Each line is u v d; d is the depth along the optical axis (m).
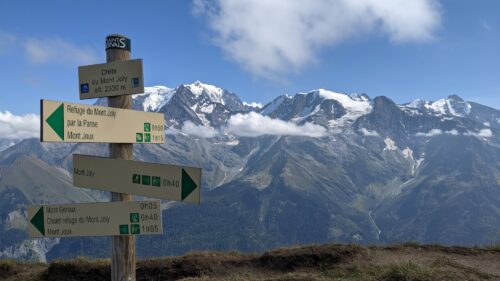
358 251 5.95
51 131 2.16
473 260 5.83
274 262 5.86
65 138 2.21
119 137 2.44
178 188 2.34
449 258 5.74
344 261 5.71
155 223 2.39
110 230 2.41
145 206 2.39
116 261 2.45
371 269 5.30
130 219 2.40
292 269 5.70
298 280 4.69
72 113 2.24
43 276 5.71
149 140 2.59
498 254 6.12
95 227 2.42
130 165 2.42
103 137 2.37
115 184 2.44
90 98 2.56
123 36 2.54
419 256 5.92
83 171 2.51
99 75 2.54
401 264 4.79
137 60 2.46
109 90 2.52
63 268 5.71
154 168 2.38
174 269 5.73
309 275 5.02
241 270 5.82
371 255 5.98
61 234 2.44
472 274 4.89
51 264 5.85
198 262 5.81
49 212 2.46
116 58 2.52
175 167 2.35
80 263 5.78
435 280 4.43
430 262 5.45
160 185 2.37
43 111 2.14
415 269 4.62
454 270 4.90
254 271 5.79
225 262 5.92
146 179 2.40
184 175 2.33
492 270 5.29
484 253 6.17
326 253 5.84
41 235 2.46
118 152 2.51
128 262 2.46
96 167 2.48
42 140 2.12
